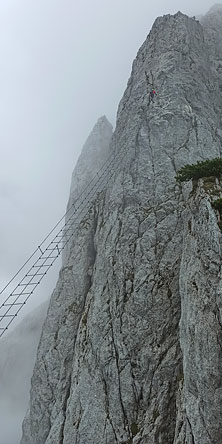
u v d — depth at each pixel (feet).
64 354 144.46
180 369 101.96
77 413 116.98
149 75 181.37
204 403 75.77
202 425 74.95
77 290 158.71
